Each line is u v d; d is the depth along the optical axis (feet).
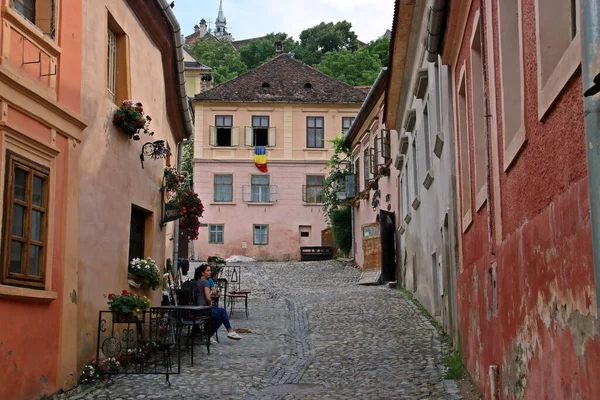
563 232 13.26
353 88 147.54
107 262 35.04
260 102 142.72
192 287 45.96
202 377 33.45
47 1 29.04
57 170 29.07
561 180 13.51
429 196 52.16
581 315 12.06
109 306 33.50
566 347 13.20
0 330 23.99
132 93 40.19
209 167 141.90
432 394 29.27
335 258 124.16
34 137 26.68
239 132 142.72
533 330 16.39
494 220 22.80
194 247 139.54
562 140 13.35
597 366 11.12
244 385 31.89
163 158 46.85
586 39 10.52
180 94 53.06
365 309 61.41
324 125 143.84
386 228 85.15
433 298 53.06
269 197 141.49
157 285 40.91
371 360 38.58
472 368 30.12
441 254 44.96
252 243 140.36
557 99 13.65
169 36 46.73
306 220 141.28
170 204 46.78
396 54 56.29
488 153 23.58
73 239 30.32
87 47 32.83
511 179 19.44
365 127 101.50
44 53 28.27
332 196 120.47
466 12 28.22
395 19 50.19
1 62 24.61
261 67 150.61
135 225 42.19
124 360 34.40
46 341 27.63
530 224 16.55
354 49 299.58
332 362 38.37
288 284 90.38
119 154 37.32
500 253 21.53
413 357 38.83
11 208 24.97
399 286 80.74
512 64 20.10
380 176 90.27
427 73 48.21
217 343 44.52
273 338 47.06
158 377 33.04
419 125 55.98
